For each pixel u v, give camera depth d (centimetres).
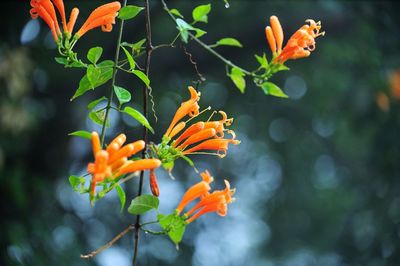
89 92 1108
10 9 888
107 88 1106
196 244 1420
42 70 1064
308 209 1753
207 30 1173
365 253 1218
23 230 894
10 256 846
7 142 994
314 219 1756
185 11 1126
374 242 1209
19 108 882
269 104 1395
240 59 1235
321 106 1363
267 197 1783
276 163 1698
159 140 1194
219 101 1334
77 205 1197
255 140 1542
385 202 1218
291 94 1395
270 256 1908
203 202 408
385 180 1216
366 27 1176
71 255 952
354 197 1470
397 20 1077
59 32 420
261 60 504
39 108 1084
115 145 354
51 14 419
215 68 1220
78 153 1142
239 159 1631
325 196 1719
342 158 1620
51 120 1084
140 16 1041
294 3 1200
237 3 1149
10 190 916
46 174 1068
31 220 934
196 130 413
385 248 1192
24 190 944
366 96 1215
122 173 365
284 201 1744
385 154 1196
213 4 1129
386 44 1152
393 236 1191
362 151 1502
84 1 951
